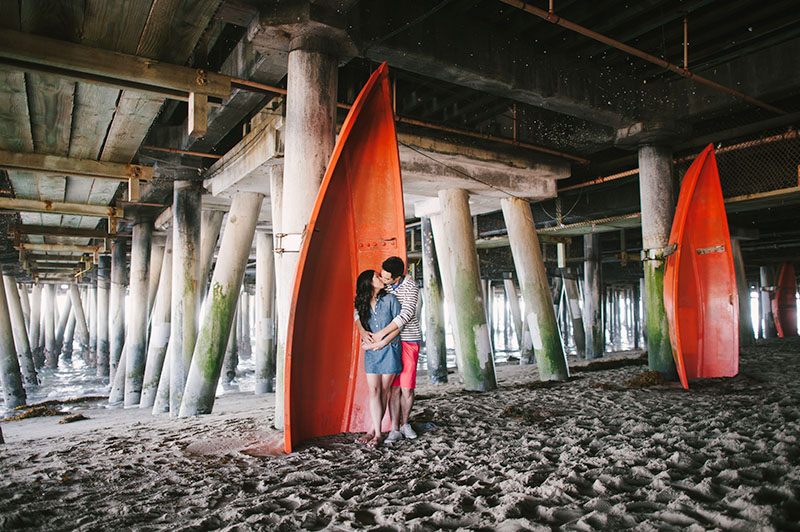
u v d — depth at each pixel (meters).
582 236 23.67
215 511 3.46
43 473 4.58
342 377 5.85
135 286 17.56
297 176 6.51
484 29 8.28
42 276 29.58
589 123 11.29
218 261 11.09
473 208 14.11
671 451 4.46
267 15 6.37
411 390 5.52
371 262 5.79
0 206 11.67
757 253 27.83
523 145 11.17
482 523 2.97
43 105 7.13
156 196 15.45
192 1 5.00
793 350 16.25
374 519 3.19
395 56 7.48
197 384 10.43
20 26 5.32
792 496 3.04
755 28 8.48
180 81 5.99
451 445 5.14
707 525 2.71
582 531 2.75
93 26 5.38
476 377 10.63
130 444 5.88
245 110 8.88
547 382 10.60
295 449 5.19
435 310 15.07
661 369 10.06
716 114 10.05
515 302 26.14
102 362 27.33
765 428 5.11
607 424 5.94
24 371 23.16
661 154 10.79
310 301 5.52
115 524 3.22
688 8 7.58
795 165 10.72
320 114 6.57
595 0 7.64
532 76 8.77
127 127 7.98
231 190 11.13
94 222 15.27
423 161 10.38
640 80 10.29
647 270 10.62
